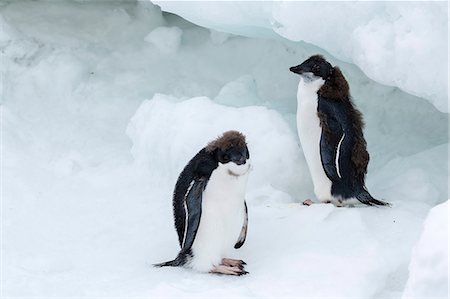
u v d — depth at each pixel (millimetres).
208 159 11266
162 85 17406
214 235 11312
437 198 13312
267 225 12547
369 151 15000
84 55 17844
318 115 12664
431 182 13461
